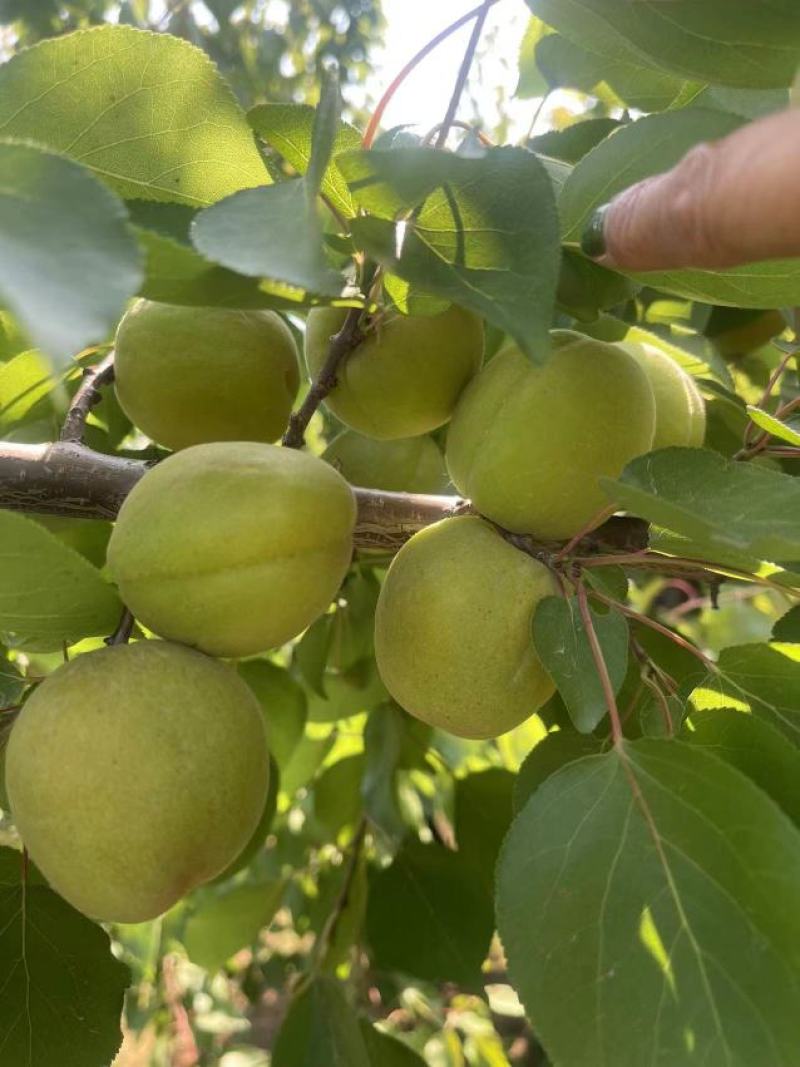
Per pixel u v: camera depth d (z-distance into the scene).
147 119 0.15
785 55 0.14
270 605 0.14
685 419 0.19
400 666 0.16
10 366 0.20
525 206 0.12
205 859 0.14
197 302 0.13
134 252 0.09
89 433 0.23
